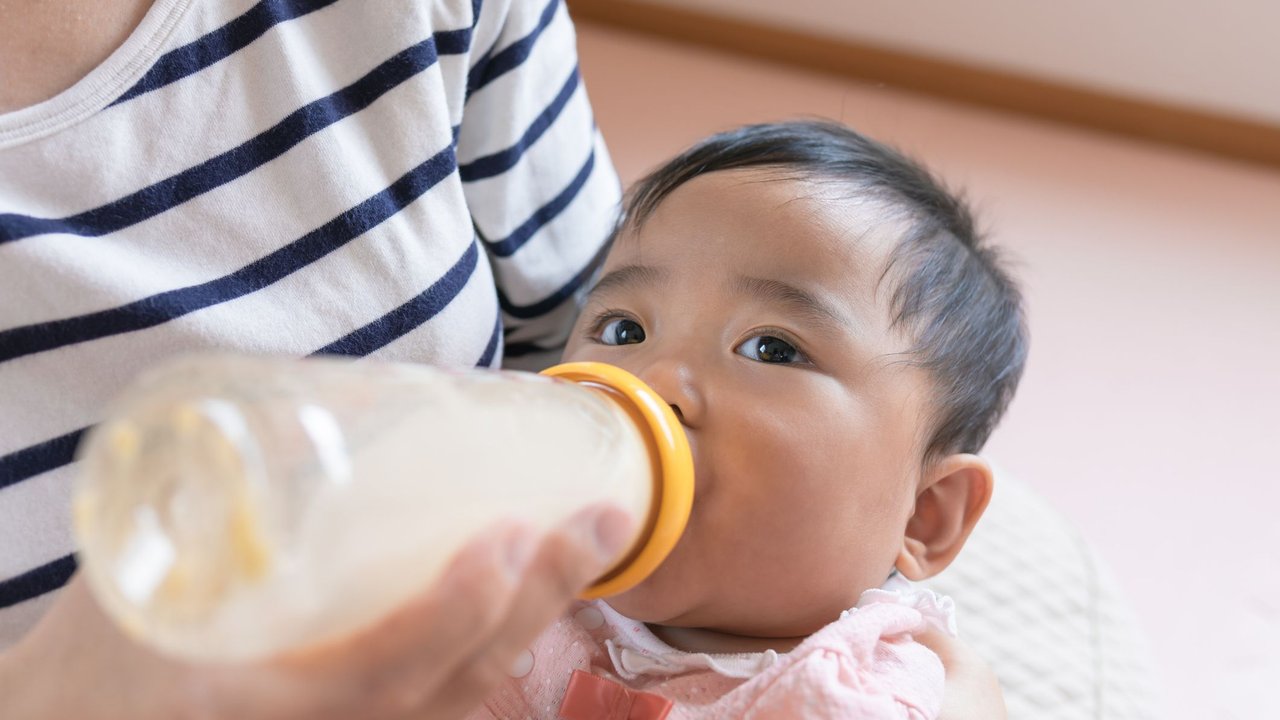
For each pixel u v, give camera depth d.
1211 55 2.14
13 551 0.57
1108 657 0.90
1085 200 2.04
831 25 2.32
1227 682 1.32
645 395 0.52
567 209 0.84
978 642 0.89
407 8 0.66
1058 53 2.21
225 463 0.29
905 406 0.70
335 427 0.32
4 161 0.56
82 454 0.57
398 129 0.66
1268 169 2.19
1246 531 1.49
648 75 2.25
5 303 0.55
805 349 0.67
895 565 0.74
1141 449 1.58
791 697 0.58
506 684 0.63
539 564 0.39
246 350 0.60
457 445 0.36
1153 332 1.76
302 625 0.32
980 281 0.81
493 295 0.74
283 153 0.63
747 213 0.71
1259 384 1.69
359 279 0.65
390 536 0.33
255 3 0.62
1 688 0.43
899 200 0.77
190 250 0.60
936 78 2.29
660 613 0.65
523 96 0.78
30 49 0.56
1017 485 1.05
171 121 0.59
